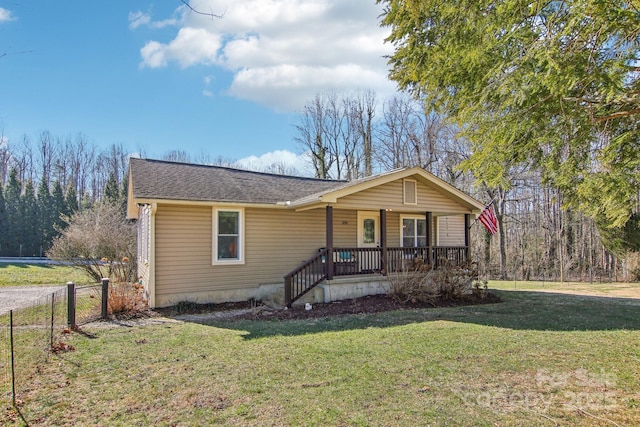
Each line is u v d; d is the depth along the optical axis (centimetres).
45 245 3459
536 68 372
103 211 1823
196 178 1200
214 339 659
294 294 1085
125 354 572
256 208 1162
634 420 354
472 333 688
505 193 2377
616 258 1984
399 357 541
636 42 341
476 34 430
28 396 420
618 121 415
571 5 325
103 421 362
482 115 467
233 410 380
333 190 1055
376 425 345
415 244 1528
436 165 2622
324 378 461
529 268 2380
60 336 684
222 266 1094
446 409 377
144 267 1218
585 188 429
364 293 1126
